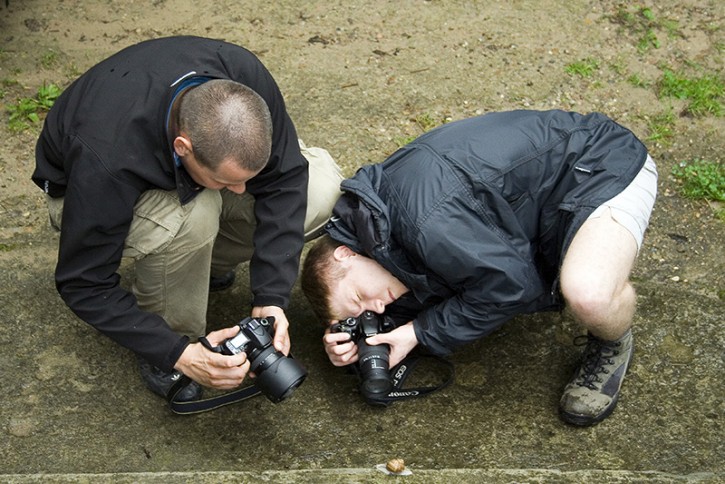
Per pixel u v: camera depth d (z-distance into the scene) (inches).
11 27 183.5
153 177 104.2
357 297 119.5
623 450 120.3
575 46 187.6
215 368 108.7
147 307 121.0
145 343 109.9
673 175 163.3
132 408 124.1
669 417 124.3
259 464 117.9
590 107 175.3
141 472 111.9
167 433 121.3
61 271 107.2
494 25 191.8
